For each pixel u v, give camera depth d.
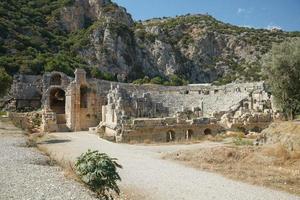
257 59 189.25
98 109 82.06
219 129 63.12
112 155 36.38
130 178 25.59
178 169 29.31
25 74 102.81
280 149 32.94
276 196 21.41
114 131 55.47
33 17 153.75
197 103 86.94
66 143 46.19
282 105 54.38
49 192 16.36
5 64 104.94
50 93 86.25
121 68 152.00
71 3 172.88
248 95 82.19
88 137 56.47
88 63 142.62
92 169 18.44
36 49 128.00
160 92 91.50
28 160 25.66
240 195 21.38
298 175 26.81
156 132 55.59
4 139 38.59
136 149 42.62
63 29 162.00
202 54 199.25
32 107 89.19
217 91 90.62
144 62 170.62
